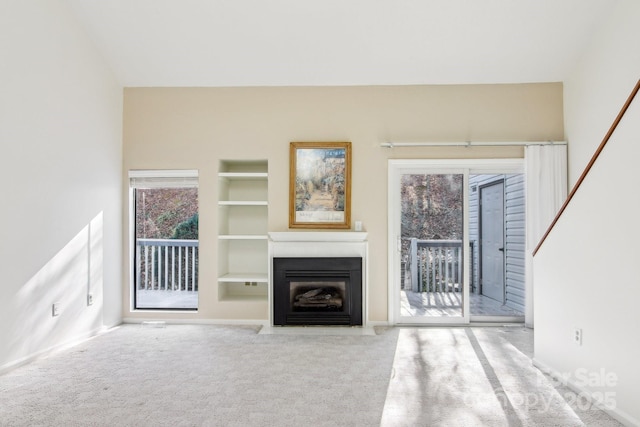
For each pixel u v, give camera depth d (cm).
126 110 507
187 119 504
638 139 235
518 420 256
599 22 412
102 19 423
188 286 520
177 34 438
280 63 472
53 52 389
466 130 492
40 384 312
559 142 477
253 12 411
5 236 337
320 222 495
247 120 502
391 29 425
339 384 314
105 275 471
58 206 396
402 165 497
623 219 248
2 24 334
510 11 402
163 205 522
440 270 502
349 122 498
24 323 356
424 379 323
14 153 346
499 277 511
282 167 500
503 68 470
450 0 393
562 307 315
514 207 506
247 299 512
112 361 365
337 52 455
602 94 416
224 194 527
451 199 502
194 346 409
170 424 251
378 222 496
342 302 489
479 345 412
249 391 300
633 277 240
